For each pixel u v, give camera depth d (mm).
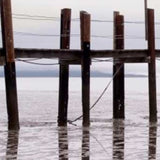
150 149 22000
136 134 27234
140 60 32562
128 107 51719
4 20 27484
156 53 32844
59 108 32812
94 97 77750
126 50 31594
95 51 30812
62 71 32531
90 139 25312
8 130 28297
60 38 32281
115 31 34656
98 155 20688
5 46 27594
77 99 69875
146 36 32281
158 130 29125
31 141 24578
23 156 20391
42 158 20000
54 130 29234
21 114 42094
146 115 40750
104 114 42094
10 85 27797
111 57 31281
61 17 32344
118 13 34938
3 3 27422
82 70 30344
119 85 35781
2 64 27688
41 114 42125
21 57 28766
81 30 30281
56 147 22703
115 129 29703
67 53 29938
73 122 34656
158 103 57750
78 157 20281
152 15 32094
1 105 55812
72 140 24953
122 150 21812
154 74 32312
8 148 22406
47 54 29453
